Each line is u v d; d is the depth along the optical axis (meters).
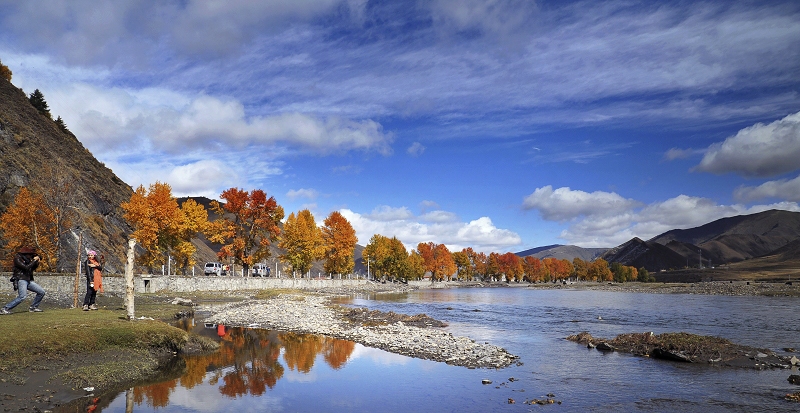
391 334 29.97
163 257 72.56
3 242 52.41
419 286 162.38
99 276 24.78
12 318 20.20
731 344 24.81
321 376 19.06
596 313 52.00
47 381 14.84
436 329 35.56
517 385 18.00
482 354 23.73
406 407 15.00
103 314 23.30
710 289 150.62
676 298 99.19
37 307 22.84
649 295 119.06
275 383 17.78
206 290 65.88
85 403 14.09
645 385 18.23
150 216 66.62
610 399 16.28
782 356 23.92
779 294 119.25
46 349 16.58
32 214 49.25
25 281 22.17
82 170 88.19
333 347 25.56
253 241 80.31
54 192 51.44
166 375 18.19
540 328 36.62
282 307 45.16
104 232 74.81
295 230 91.75
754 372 20.66
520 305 65.25
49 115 111.69
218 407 14.52
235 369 19.78
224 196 78.25
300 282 92.31
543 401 15.73
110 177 100.69
